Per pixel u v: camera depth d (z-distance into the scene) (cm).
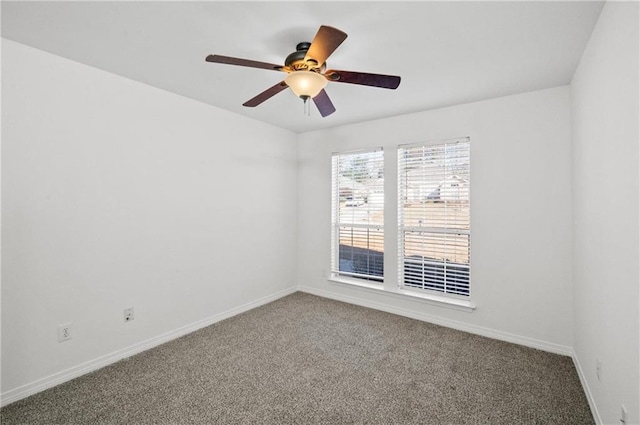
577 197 225
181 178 286
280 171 398
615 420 142
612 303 145
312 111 329
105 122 233
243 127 347
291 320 326
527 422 174
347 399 195
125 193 246
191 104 293
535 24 167
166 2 151
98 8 156
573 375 221
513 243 276
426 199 329
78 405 188
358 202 381
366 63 215
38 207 200
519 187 272
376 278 364
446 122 309
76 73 217
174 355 250
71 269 216
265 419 177
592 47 175
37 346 201
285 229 409
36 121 199
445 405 189
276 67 174
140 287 257
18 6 154
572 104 240
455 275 312
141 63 219
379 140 355
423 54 202
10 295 190
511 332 278
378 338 283
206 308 310
